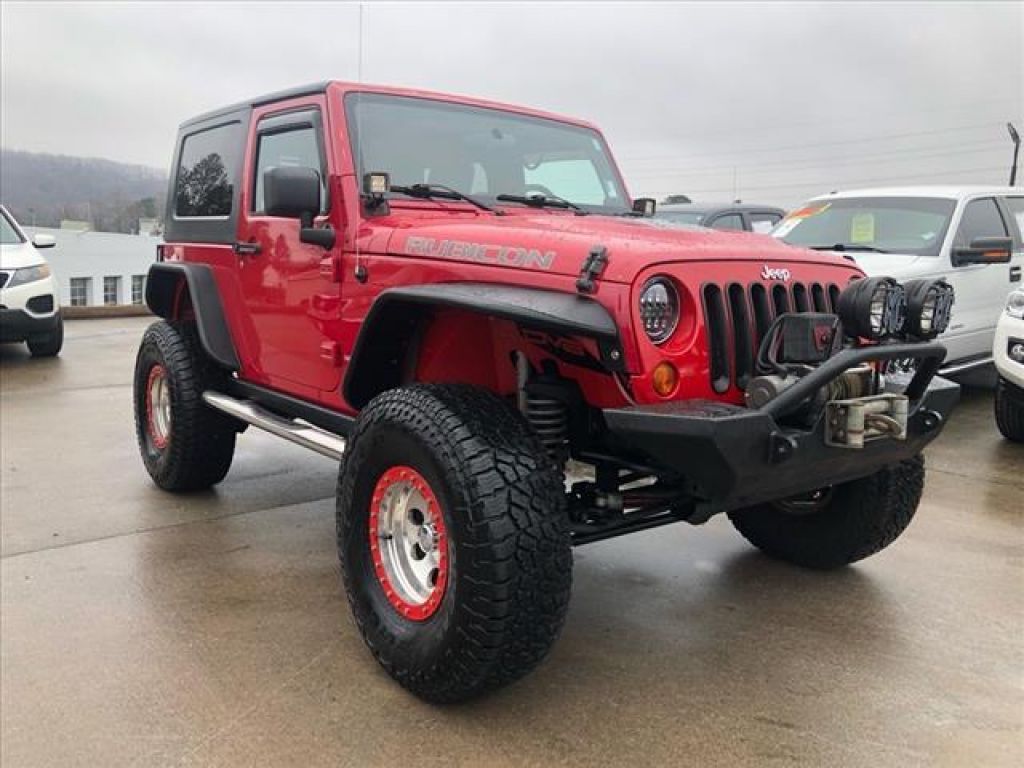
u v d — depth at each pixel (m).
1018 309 5.88
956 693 2.74
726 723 2.56
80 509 4.58
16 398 7.73
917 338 2.75
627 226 3.09
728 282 2.63
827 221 7.50
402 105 3.69
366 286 3.25
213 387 4.56
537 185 3.96
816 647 3.06
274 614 3.30
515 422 2.59
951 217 6.84
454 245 2.94
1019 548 4.07
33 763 2.37
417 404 2.66
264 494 4.88
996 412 6.12
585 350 2.60
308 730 2.52
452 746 2.44
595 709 2.64
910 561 3.90
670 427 2.29
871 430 2.53
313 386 3.68
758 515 3.87
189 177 4.79
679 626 3.22
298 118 3.74
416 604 2.69
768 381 2.42
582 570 3.79
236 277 4.18
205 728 2.53
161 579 3.63
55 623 3.21
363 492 2.86
